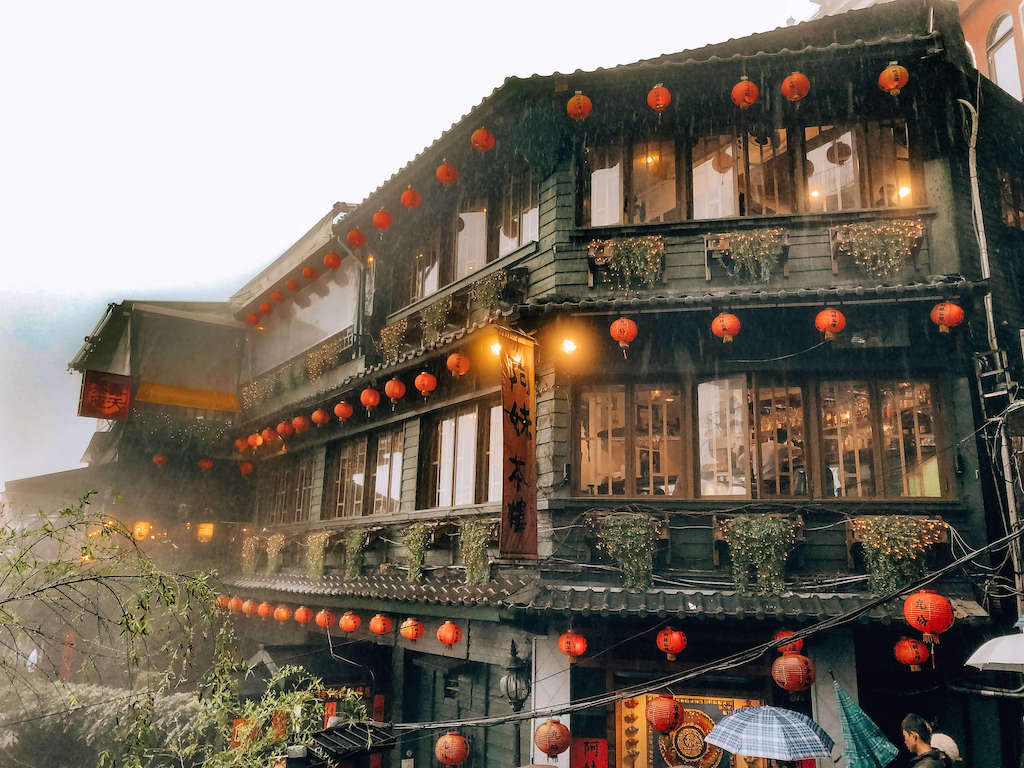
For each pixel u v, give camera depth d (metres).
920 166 10.91
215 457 21.31
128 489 20.77
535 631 10.06
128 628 7.26
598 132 12.10
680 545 10.18
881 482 9.99
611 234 11.64
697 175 11.67
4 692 9.98
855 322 10.04
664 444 10.80
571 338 11.03
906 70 9.98
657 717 8.54
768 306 9.98
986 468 9.73
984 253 10.33
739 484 10.35
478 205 14.58
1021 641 7.45
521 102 11.82
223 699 7.74
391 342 15.29
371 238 16.83
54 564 6.93
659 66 11.09
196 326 22.59
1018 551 9.12
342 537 15.48
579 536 10.52
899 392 10.24
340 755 7.92
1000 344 10.44
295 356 19.84
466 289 13.69
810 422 10.34
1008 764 9.12
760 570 9.46
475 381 13.24
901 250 10.35
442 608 11.68
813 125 11.43
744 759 9.52
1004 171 12.20
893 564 9.15
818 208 11.15
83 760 9.80
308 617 15.33
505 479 9.88
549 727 9.02
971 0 22.03
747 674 9.52
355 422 16.77
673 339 10.88
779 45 12.12
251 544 19.03
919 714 9.73
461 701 12.99
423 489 14.21
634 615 9.23
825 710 9.00
